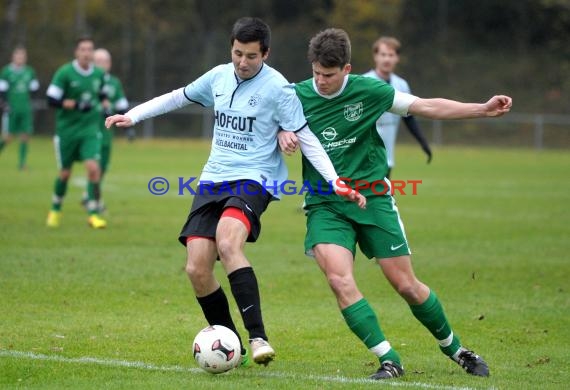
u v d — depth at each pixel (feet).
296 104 59.88
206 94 62.85
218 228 57.62
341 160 60.29
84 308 80.18
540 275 100.99
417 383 55.93
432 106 59.31
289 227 139.44
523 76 447.01
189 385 54.24
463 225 143.84
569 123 401.49
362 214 59.36
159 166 254.47
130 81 429.79
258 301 56.75
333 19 458.09
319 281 95.55
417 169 265.54
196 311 80.33
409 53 454.81
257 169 59.98
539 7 462.60
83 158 129.39
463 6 468.75
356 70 450.30
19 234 122.42
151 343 67.72
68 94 128.16
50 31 428.15
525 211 164.35
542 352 67.56
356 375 58.75
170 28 457.27
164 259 106.22
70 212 149.18
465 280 97.76
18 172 226.17
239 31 58.44
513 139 407.23
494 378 58.70
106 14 436.76
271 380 56.13
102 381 55.57
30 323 73.31
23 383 55.11
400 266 59.47
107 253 109.09
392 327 75.92
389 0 454.81
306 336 71.82
